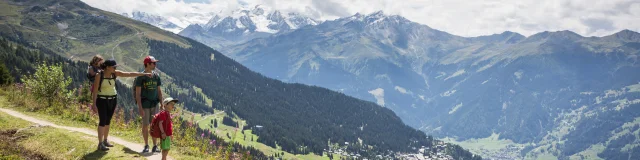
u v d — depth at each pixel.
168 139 14.44
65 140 15.73
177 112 19.64
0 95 26.84
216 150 18.94
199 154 17.45
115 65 15.10
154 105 15.88
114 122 20.97
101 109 14.94
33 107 23.61
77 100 25.41
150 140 18.36
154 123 14.42
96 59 15.54
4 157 13.48
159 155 15.51
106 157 14.31
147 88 15.59
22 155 14.28
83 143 15.43
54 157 14.35
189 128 19.23
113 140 17.05
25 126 17.41
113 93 15.24
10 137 15.81
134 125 21.36
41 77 25.39
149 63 15.61
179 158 15.84
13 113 20.95
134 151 15.46
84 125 21.05
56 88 25.78
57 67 26.41
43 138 15.89
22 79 27.25
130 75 15.66
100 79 14.96
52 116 21.95
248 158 19.55
